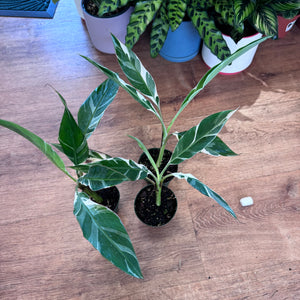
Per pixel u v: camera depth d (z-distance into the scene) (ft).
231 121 4.28
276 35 3.47
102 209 2.20
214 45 3.66
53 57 4.88
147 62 4.79
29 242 3.55
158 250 3.50
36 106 4.45
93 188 2.35
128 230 3.61
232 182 3.88
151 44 3.83
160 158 3.17
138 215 3.30
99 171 2.22
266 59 4.77
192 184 2.57
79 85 4.64
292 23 4.68
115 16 4.05
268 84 4.56
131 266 1.87
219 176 3.91
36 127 4.29
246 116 4.30
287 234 3.58
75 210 2.25
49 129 4.28
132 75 2.59
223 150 2.71
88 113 2.73
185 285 3.33
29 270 3.41
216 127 2.23
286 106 4.38
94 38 4.55
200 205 3.75
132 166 2.33
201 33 3.71
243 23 3.76
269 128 4.22
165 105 4.42
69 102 4.50
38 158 4.05
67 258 3.47
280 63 4.74
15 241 3.55
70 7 5.33
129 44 3.64
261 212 3.70
